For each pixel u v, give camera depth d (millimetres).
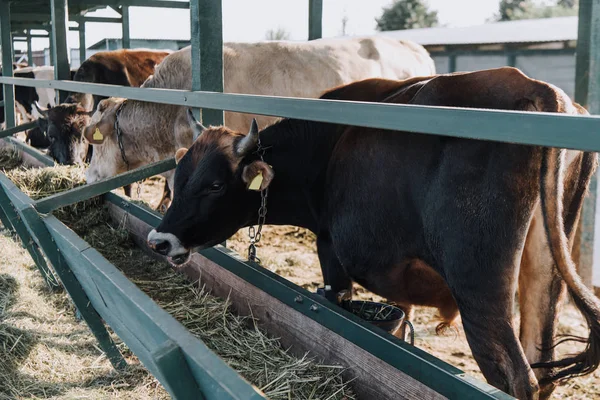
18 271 4742
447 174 2467
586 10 4543
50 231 3086
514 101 2422
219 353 2787
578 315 4695
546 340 2688
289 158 3311
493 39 9742
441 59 10414
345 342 2389
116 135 5684
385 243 2861
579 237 4777
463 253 2447
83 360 3398
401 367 2098
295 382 2428
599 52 4395
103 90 4758
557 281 2625
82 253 2439
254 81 5723
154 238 3135
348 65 5969
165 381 1485
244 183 3129
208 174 3070
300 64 5812
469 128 1652
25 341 3479
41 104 13789
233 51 5770
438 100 2621
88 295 3035
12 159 8023
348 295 3289
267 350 2760
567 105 2340
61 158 7793
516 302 5055
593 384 3750
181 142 5367
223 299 3328
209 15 3396
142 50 9914
